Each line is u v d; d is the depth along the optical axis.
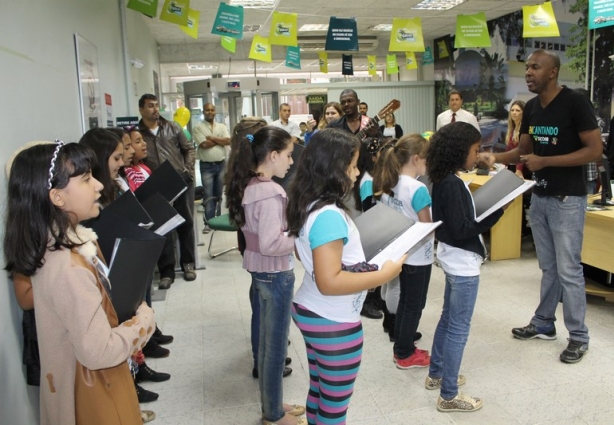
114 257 1.24
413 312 2.54
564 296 2.65
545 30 4.27
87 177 1.27
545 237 2.79
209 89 8.39
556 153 2.59
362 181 2.86
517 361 2.68
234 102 8.61
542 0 7.68
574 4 7.09
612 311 3.34
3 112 1.72
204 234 6.30
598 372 2.53
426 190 2.44
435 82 11.48
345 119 3.51
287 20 4.82
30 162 1.21
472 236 2.02
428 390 2.43
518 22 8.51
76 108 2.96
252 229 1.89
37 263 1.19
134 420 1.33
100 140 2.06
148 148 4.12
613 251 3.26
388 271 1.41
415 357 2.64
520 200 4.54
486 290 3.80
